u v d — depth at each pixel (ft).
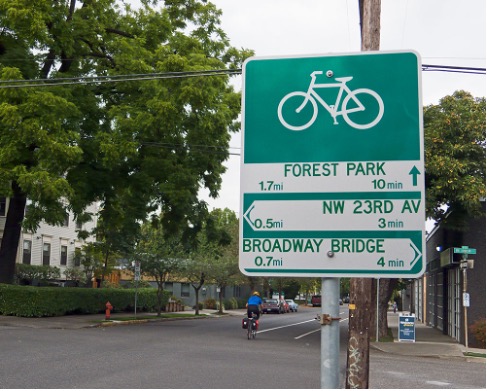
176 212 89.56
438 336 94.38
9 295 83.71
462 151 74.43
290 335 82.74
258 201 11.30
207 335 75.66
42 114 69.67
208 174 92.99
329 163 11.17
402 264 10.80
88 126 82.74
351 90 11.24
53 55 81.87
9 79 69.72
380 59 11.24
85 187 80.94
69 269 132.98
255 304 75.15
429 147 75.41
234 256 159.02
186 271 127.03
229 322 110.83
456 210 78.43
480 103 79.41
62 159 70.08
